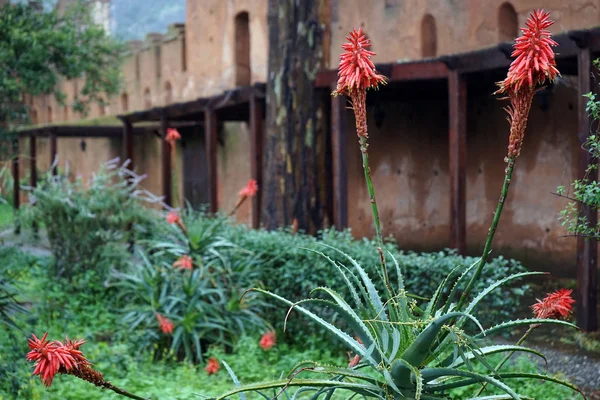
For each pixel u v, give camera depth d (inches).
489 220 441.1
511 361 237.0
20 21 550.3
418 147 490.0
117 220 394.6
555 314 99.3
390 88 415.5
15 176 754.2
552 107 397.1
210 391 228.8
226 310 283.4
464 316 87.2
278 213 415.2
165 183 587.2
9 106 575.2
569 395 207.5
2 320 230.2
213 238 296.4
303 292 292.2
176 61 727.1
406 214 498.3
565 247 393.1
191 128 692.1
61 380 229.3
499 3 411.8
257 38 589.3
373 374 215.3
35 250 505.7
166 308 276.5
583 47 264.1
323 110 426.3
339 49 521.3
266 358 273.6
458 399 205.6
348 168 527.5
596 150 203.3
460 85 333.1
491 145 440.1
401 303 93.9
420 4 462.6
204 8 671.1
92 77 669.9
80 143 922.7
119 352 262.1
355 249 280.7
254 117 462.3
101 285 379.2
